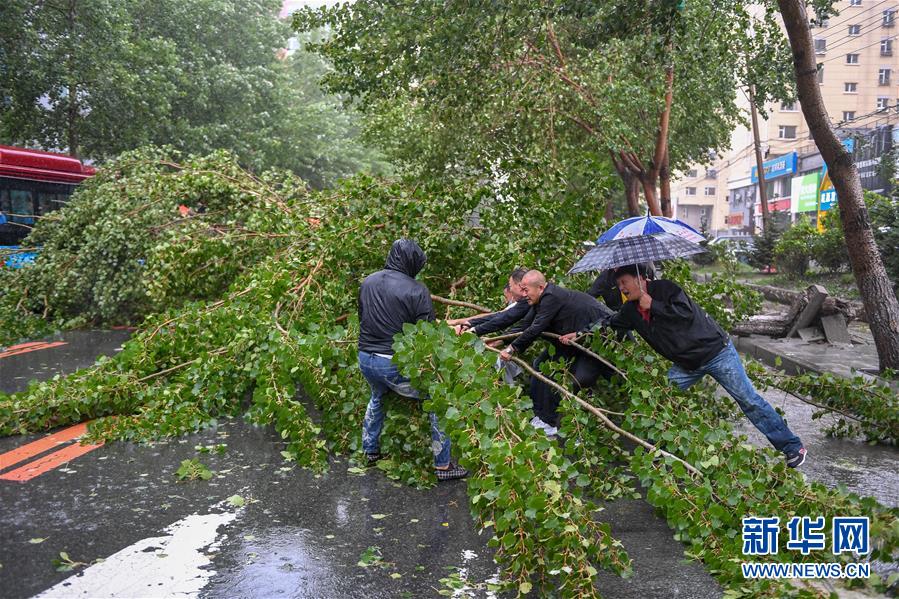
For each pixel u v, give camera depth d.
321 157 38.25
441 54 9.98
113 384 6.34
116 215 11.28
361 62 10.94
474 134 12.62
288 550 3.88
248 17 32.06
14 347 10.61
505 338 5.97
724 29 13.48
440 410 4.27
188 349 6.82
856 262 8.77
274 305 6.58
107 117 24.06
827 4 13.05
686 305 4.90
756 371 6.71
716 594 3.43
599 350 5.39
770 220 28.00
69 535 4.04
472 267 6.85
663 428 4.70
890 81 59.28
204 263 9.33
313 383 5.50
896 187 17.12
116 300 11.72
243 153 30.20
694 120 17.64
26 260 12.48
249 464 5.38
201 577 3.54
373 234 6.88
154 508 4.46
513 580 3.44
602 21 9.74
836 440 6.34
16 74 21.62
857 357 9.98
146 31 27.23
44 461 5.39
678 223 5.29
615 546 3.63
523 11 9.34
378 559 3.77
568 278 6.78
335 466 5.36
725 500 3.90
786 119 65.56
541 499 3.22
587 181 7.57
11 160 15.73
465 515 4.41
